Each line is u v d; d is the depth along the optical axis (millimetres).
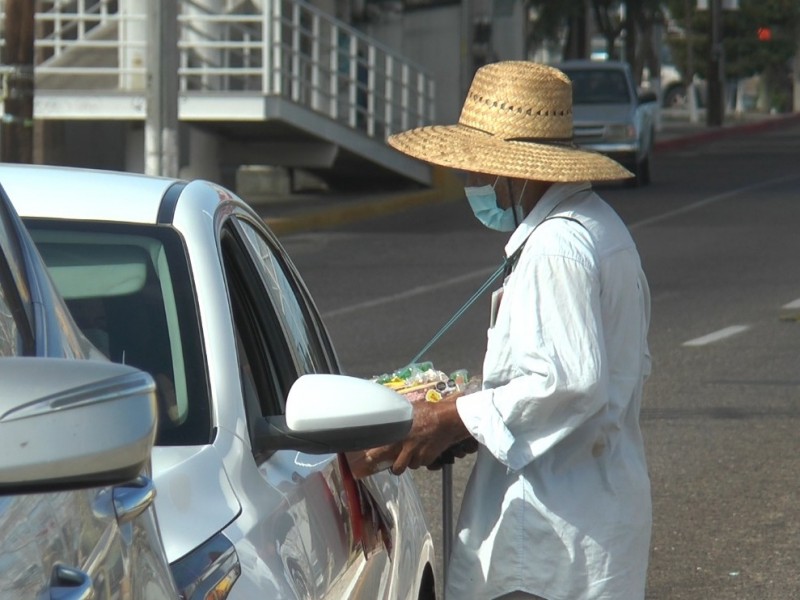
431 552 11273
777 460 20297
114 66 51188
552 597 8633
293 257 43250
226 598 6391
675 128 119062
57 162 54000
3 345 4922
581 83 68312
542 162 8656
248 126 52031
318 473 8461
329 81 58875
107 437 4234
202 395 7672
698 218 53156
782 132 124812
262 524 7117
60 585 4637
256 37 54875
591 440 8570
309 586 7355
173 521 6477
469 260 42656
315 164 54688
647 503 8898
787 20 161000
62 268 8312
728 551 16391
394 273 39750
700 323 31547
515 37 90688
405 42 76625
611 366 8625
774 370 26516
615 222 8766
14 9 38031
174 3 40250
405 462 8602
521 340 8320
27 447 4113
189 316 8070
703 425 22297
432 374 9445
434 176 61375
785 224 51000
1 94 44594
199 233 8547
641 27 129375
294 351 9492
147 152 40469
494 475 8820
